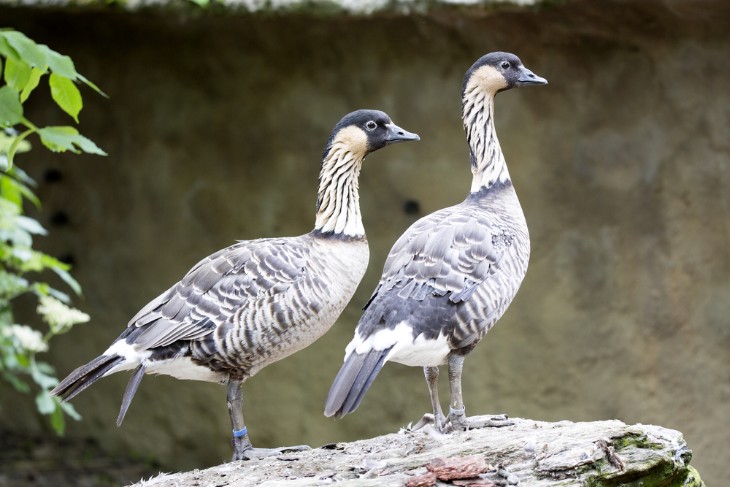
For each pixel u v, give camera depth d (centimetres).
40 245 1450
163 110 1388
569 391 1349
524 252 811
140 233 1422
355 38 1301
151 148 1402
